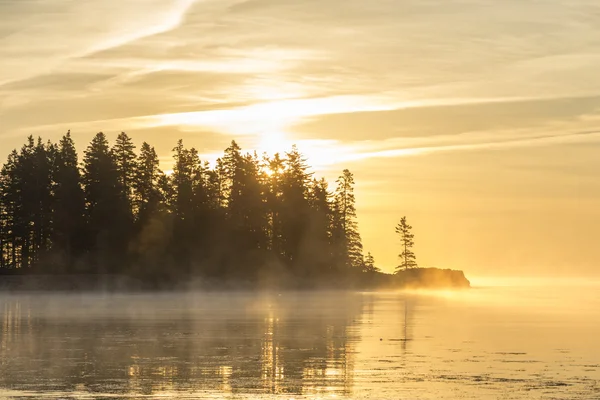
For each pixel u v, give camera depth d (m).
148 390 32.69
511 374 36.38
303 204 170.38
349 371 37.28
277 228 168.88
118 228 143.62
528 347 46.72
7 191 148.00
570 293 168.00
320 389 32.91
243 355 42.78
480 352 44.28
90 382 34.41
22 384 33.97
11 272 139.38
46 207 145.75
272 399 31.06
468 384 33.91
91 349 45.41
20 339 50.94
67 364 39.38
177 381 34.62
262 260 160.12
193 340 50.41
